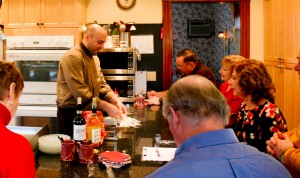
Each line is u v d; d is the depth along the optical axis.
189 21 6.90
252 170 0.90
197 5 6.88
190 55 3.40
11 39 3.81
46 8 3.79
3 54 3.92
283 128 1.85
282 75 3.71
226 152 0.93
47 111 3.78
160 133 2.35
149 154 1.85
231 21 5.43
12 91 1.22
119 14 4.23
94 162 1.72
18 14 3.81
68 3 3.77
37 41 3.78
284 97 3.68
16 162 1.11
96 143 1.95
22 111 3.80
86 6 4.20
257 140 1.88
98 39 2.65
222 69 2.73
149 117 2.91
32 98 3.82
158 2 4.19
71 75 2.57
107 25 4.07
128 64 3.81
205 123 0.97
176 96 1.00
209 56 6.96
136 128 2.50
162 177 0.90
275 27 3.86
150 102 3.59
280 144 1.62
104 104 2.36
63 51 3.74
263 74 1.95
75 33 3.78
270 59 4.03
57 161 1.74
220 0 4.18
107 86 3.01
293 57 3.41
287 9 3.53
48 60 3.76
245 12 4.20
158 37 4.22
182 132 1.00
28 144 1.20
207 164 0.89
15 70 1.26
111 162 1.66
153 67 4.25
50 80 3.81
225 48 5.97
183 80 1.04
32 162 1.20
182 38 6.95
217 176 0.88
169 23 4.19
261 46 4.23
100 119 2.09
